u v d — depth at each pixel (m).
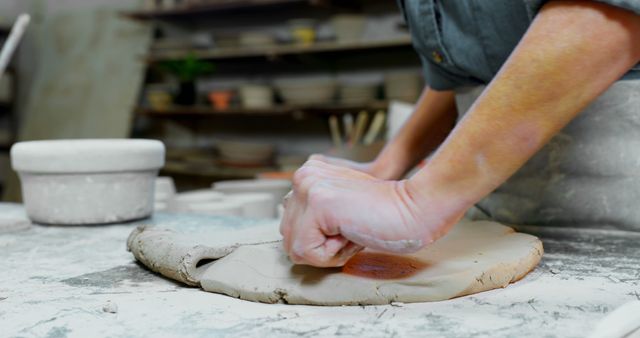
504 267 0.69
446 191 0.62
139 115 5.30
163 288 0.73
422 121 1.19
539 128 0.62
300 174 0.68
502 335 0.53
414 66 4.34
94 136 5.07
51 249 0.97
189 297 0.68
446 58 1.00
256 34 4.36
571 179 1.00
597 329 0.53
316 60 4.45
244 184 2.25
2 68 1.30
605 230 1.00
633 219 0.97
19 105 5.73
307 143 4.86
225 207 1.61
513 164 0.63
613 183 0.97
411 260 0.71
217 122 5.22
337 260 0.65
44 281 0.76
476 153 0.62
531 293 0.66
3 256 0.92
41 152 1.15
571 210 1.01
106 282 0.76
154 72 5.27
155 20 5.07
